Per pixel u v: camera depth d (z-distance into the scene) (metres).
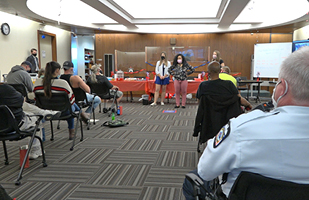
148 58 9.41
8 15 7.33
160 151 3.18
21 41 7.90
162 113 5.79
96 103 4.69
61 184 2.28
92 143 3.52
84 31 9.55
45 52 9.37
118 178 2.39
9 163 2.79
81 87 3.71
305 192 0.71
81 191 2.14
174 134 3.99
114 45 10.18
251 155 0.72
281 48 8.40
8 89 2.31
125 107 6.66
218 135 0.84
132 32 9.67
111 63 10.21
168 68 6.61
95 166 2.69
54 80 3.06
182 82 6.38
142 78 8.17
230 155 0.75
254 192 0.75
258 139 0.71
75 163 2.78
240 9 6.29
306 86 0.72
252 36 9.70
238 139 0.73
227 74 3.38
